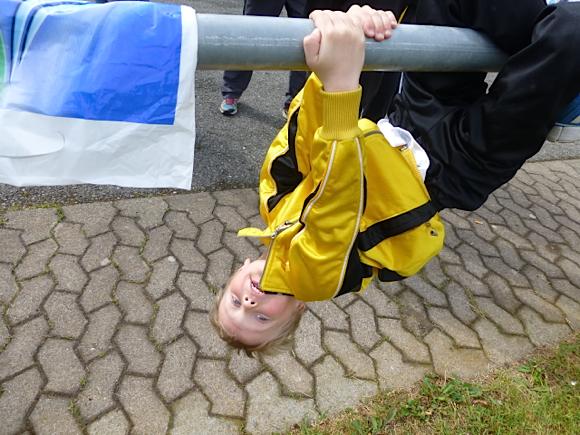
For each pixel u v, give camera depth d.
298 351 2.36
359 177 0.93
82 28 0.77
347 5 1.96
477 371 2.46
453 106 1.22
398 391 2.27
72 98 0.77
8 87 0.76
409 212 1.11
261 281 1.13
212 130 3.97
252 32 0.78
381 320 2.63
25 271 2.53
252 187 3.46
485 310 2.86
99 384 2.10
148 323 2.38
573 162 5.11
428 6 1.12
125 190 3.20
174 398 2.09
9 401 1.99
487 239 3.53
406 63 0.91
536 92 0.97
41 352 2.18
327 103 0.86
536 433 2.16
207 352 2.29
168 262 2.74
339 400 2.19
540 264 3.38
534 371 2.49
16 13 0.76
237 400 2.12
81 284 2.51
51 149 0.77
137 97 0.77
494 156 1.10
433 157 1.20
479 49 0.97
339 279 1.04
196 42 0.77
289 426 2.07
